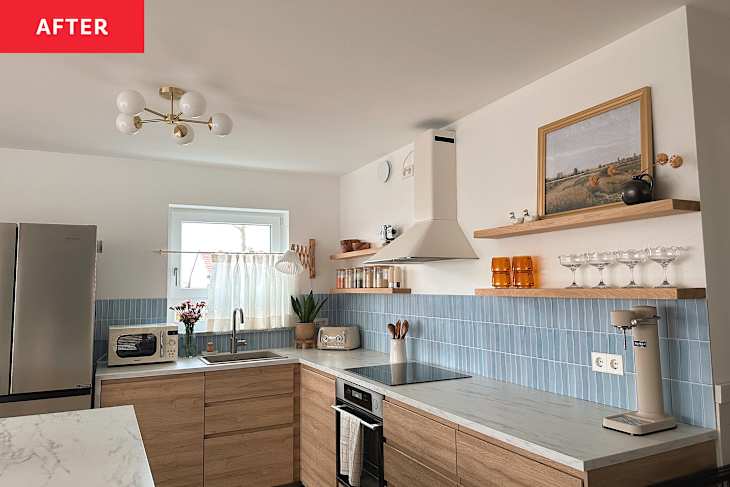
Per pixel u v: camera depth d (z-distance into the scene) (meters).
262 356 4.38
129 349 3.67
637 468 1.70
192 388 3.59
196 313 4.16
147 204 4.24
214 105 2.99
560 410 2.21
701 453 1.84
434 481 2.30
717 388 1.87
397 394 2.60
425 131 3.47
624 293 2.00
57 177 3.97
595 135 2.30
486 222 3.00
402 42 2.24
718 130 2.01
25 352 3.11
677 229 1.99
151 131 3.45
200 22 2.04
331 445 3.33
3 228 3.13
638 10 2.01
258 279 4.59
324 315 4.86
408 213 3.86
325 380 3.46
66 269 3.25
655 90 2.08
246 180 4.65
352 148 3.96
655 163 2.04
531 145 2.69
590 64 2.36
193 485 3.55
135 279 4.15
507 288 2.61
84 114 3.09
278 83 2.67
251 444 3.75
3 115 3.11
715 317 1.91
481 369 3.04
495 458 1.96
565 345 2.49
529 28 2.13
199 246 4.58
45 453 1.65
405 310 3.84
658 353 1.97
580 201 2.36
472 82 2.69
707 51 2.02
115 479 1.41
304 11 1.97
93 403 3.35
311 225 4.89
